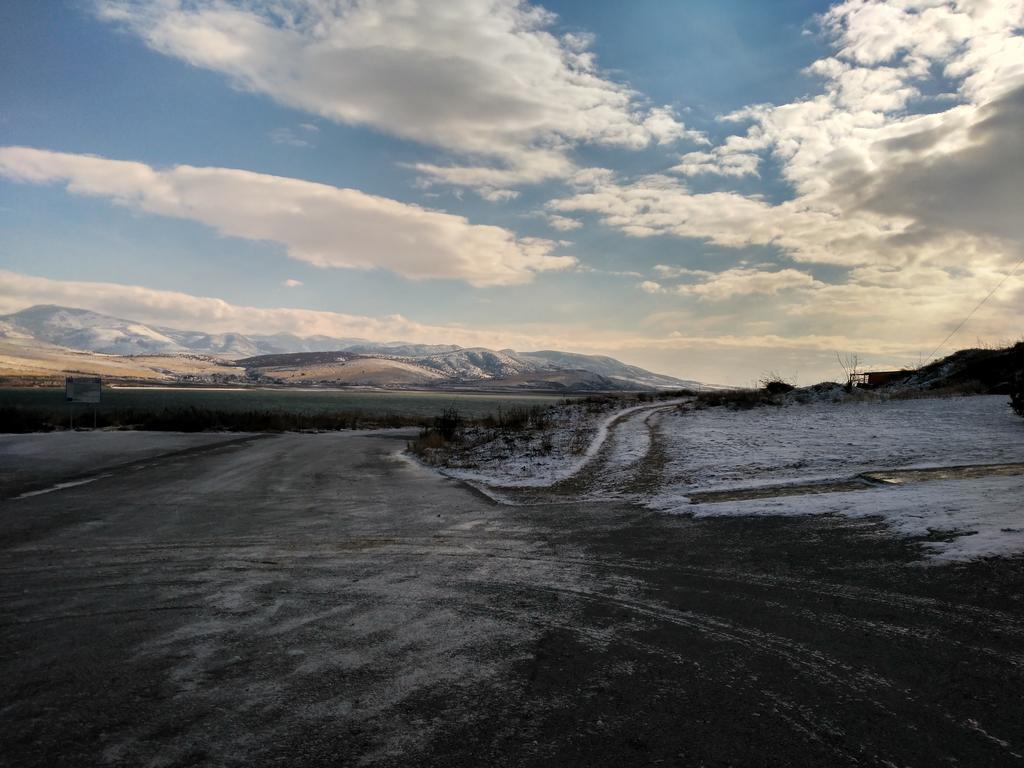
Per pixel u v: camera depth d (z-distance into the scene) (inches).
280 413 1612.9
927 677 146.8
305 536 323.0
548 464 578.9
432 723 131.6
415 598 218.7
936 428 623.8
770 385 1153.4
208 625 192.5
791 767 113.7
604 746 122.0
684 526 319.9
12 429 1057.5
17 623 195.5
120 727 130.6
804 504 334.6
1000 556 219.8
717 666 157.3
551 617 196.9
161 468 627.2
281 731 128.8
